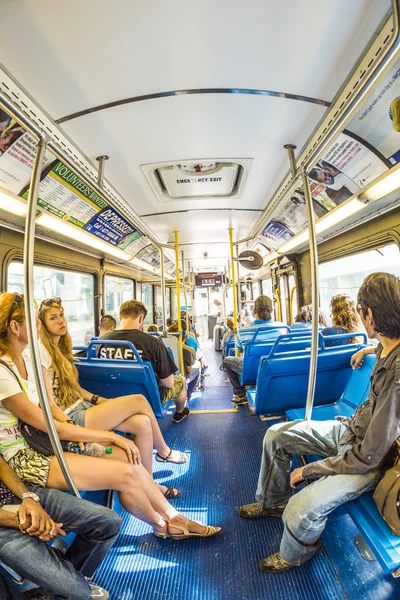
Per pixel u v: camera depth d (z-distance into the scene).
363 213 3.51
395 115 1.98
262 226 4.07
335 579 1.68
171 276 10.45
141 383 2.59
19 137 2.39
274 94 1.96
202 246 6.89
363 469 1.45
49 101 1.92
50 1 1.31
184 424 3.90
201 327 14.62
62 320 2.38
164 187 3.47
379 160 2.66
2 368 1.60
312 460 2.05
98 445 1.84
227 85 1.87
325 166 3.09
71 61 1.63
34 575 1.26
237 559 1.85
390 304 1.48
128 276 7.34
